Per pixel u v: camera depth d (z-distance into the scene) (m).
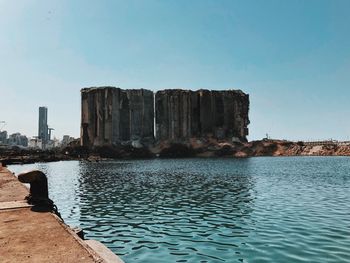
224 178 54.97
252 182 47.06
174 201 28.95
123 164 119.75
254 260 12.12
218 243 14.73
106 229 18.17
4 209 8.26
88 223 19.91
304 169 79.00
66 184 45.84
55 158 146.75
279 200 28.25
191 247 14.19
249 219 20.16
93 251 5.25
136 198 31.06
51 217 7.47
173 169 84.38
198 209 24.50
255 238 15.38
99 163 129.25
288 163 117.00
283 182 46.25
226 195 32.41
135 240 15.64
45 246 5.46
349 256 12.30
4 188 11.78
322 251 12.99
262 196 31.16
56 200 30.02
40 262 4.75
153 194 34.00
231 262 12.00
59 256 4.99
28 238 5.91
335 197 29.66
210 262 12.09
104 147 197.12
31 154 148.50
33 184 9.02
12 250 5.27
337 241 14.42
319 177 54.62
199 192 35.34
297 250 13.22
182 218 21.08
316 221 18.97
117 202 28.61
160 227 18.45
